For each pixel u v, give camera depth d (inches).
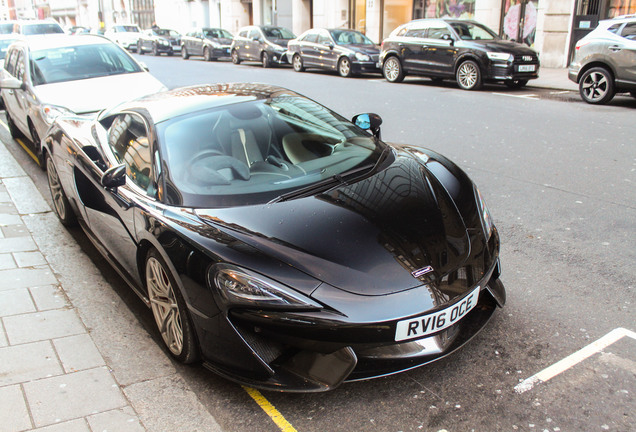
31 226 198.7
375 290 98.6
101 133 167.6
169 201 121.0
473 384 107.4
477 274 108.9
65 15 2503.7
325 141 142.0
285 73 733.9
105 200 144.3
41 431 97.9
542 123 340.5
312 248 104.0
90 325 135.4
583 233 175.3
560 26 642.8
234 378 103.7
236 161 130.5
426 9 840.3
